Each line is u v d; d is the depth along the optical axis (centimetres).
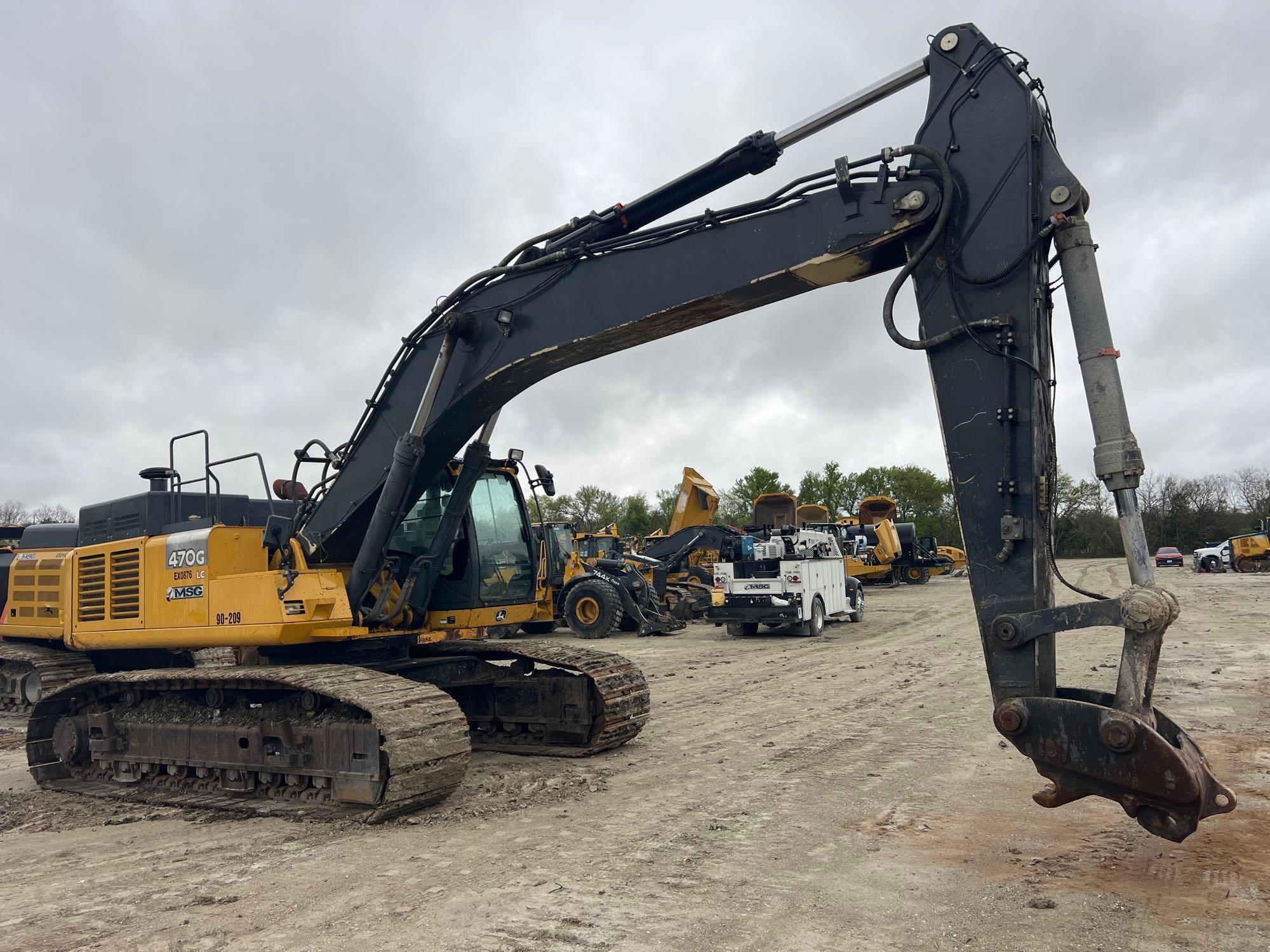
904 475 7569
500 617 816
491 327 611
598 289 566
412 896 426
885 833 510
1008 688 424
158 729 696
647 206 566
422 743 559
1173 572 4147
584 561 1994
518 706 794
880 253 485
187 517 802
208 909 419
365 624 679
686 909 400
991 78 462
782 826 528
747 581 1775
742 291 516
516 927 383
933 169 469
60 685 1027
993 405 443
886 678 1158
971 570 441
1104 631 1614
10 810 662
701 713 941
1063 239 435
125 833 578
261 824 578
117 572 752
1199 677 1045
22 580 1063
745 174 543
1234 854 456
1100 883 419
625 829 531
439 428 638
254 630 630
